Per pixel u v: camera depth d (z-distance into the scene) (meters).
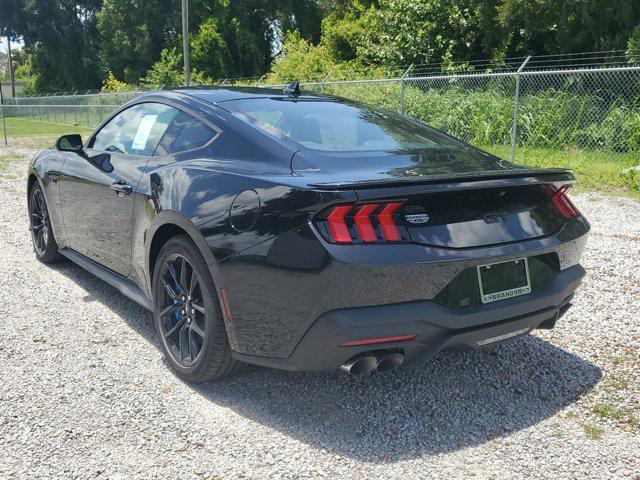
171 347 3.19
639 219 7.09
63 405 2.84
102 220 3.88
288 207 2.47
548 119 11.82
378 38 21.67
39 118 36.53
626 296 4.36
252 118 3.15
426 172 2.69
